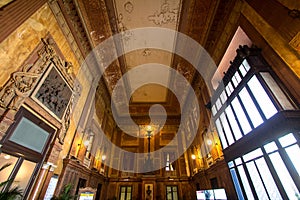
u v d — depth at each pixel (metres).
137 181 14.56
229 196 7.59
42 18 6.04
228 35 8.02
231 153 7.24
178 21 9.98
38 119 5.86
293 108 4.57
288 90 4.89
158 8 9.58
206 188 10.73
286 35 4.87
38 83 5.66
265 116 5.25
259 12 5.88
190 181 14.29
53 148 6.68
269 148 5.05
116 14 9.63
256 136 5.57
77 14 8.36
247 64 6.18
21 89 4.94
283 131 4.49
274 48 5.30
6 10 4.47
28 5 5.22
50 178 6.58
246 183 6.22
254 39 6.16
